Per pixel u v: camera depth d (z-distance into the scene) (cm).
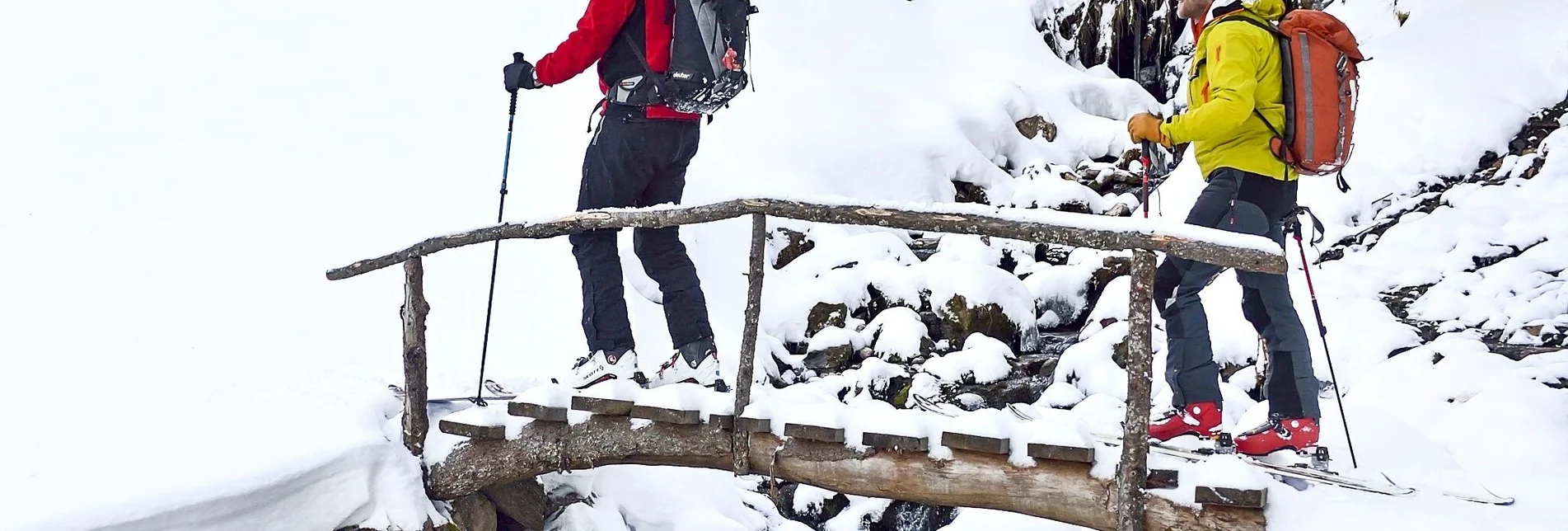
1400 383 512
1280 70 326
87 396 423
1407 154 750
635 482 467
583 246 411
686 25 381
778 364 622
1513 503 306
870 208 308
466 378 512
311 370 490
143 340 504
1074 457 293
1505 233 655
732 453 348
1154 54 1045
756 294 341
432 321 580
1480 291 600
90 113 700
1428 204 715
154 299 546
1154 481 283
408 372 388
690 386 363
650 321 614
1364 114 796
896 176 802
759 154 784
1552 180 692
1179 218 763
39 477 335
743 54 391
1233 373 566
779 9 945
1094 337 612
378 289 600
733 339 618
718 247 698
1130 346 281
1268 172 325
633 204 406
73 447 358
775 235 718
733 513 484
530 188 714
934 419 322
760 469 342
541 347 573
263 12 842
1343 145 327
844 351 631
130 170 655
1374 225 707
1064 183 810
